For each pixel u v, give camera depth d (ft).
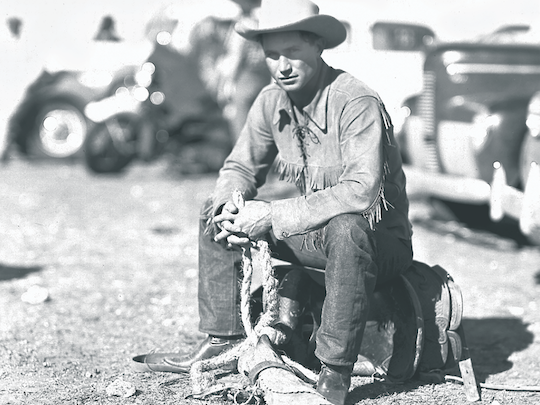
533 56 26.07
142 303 18.35
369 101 11.05
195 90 40.57
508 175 23.71
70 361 13.85
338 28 11.08
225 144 41.86
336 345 10.68
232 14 39.19
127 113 41.39
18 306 17.87
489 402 11.80
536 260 24.13
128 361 13.89
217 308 12.42
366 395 11.77
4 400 11.76
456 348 12.14
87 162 42.45
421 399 11.66
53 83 46.32
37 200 34.86
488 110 24.31
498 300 19.12
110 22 43.27
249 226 11.00
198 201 35.04
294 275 12.39
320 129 11.41
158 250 24.98
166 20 41.34
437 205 30.09
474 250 25.38
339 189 10.77
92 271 21.85
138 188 38.70
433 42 35.06
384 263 11.75
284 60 11.00
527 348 15.19
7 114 46.34
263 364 10.78
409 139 27.35
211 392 11.58
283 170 12.10
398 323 12.17
